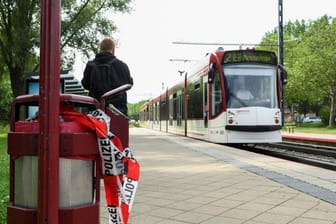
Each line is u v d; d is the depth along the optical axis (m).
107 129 3.19
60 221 2.89
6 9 26.14
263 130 17.17
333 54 50.62
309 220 5.11
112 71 5.90
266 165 10.15
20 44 25.03
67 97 3.15
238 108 17.19
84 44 28.39
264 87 17.66
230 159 11.53
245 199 6.32
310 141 25.91
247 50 17.86
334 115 54.12
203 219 5.24
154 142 19.39
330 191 6.77
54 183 2.79
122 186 3.39
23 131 3.14
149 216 5.41
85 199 3.07
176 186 7.50
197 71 22.08
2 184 7.70
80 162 3.03
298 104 81.81
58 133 2.84
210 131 18.81
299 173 8.77
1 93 53.78
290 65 64.06
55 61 2.82
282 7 33.03
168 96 34.41
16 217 3.00
